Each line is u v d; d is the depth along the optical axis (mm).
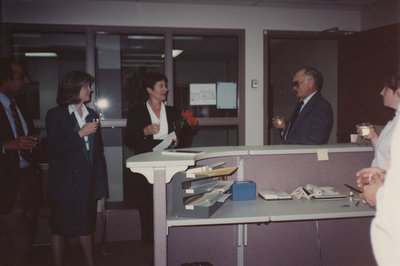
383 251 764
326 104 2457
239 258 2170
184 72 8805
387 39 3348
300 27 3793
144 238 2410
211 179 1915
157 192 1647
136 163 1616
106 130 3873
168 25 3531
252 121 3758
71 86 2152
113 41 3680
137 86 3797
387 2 3490
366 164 2277
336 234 2270
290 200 2025
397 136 745
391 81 1760
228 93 3834
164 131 2566
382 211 740
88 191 2180
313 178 2221
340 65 3971
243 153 2020
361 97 3676
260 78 3742
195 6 3572
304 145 2287
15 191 2092
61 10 3359
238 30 3666
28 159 2225
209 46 6371
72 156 2143
